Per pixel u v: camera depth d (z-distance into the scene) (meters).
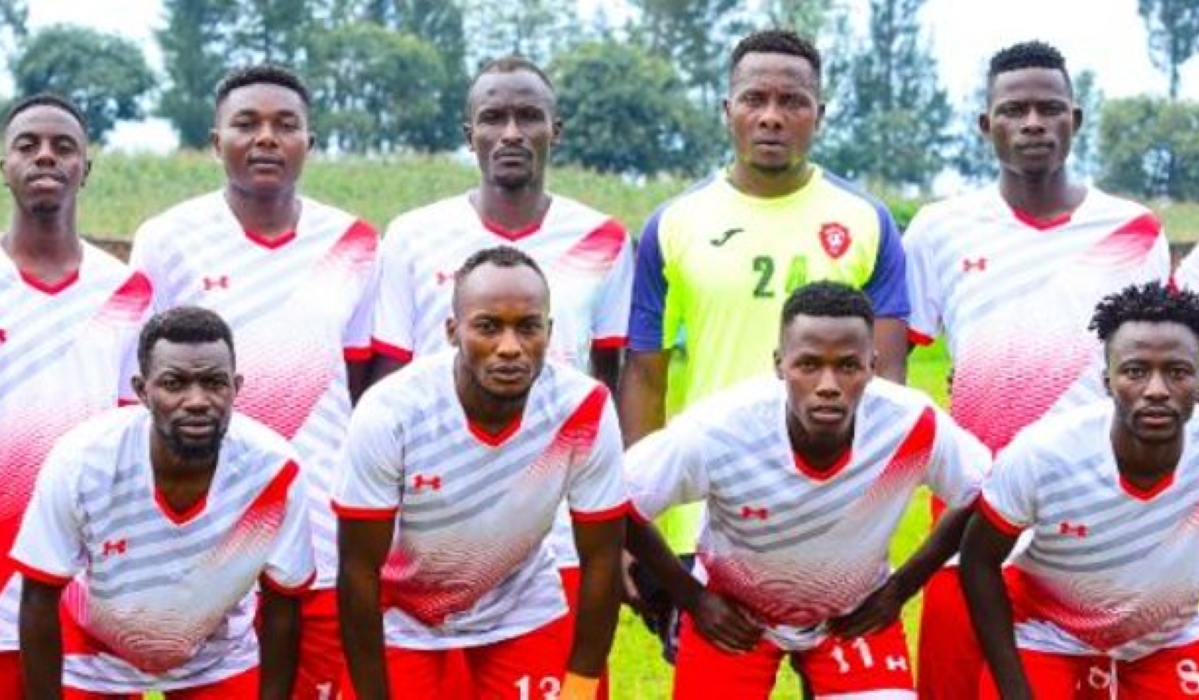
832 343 6.06
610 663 9.54
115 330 6.77
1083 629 6.61
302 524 6.36
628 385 7.27
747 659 6.72
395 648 6.64
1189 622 6.61
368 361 7.19
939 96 76.31
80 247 6.82
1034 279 7.07
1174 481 6.26
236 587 6.31
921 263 7.27
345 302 7.06
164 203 42.75
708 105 72.81
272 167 6.92
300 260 7.02
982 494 6.45
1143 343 6.06
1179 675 6.61
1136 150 65.75
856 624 6.61
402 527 6.41
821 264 7.01
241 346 6.89
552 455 6.29
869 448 6.34
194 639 6.38
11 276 6.66
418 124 68.75
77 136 6.72
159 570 6.21
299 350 6.93
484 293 6.00
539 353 6.06
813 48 7.09
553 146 7.61
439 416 6.20
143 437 6.14
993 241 7.13
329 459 6.97
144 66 69.19
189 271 6.94
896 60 77.56
